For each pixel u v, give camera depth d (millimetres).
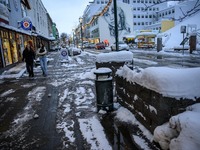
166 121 3557
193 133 2625
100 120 4992
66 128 4648
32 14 31719
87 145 3838
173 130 3180
